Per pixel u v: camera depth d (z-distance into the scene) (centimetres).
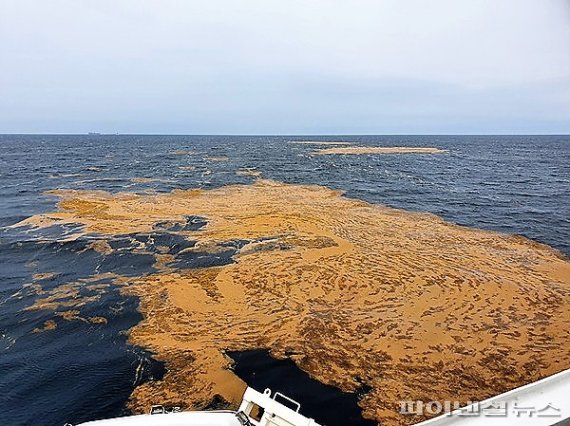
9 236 1516
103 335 838
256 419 452
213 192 2481
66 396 657
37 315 925
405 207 2075
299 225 1669
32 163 4319
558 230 1644
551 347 773
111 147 8075
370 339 806
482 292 1020
